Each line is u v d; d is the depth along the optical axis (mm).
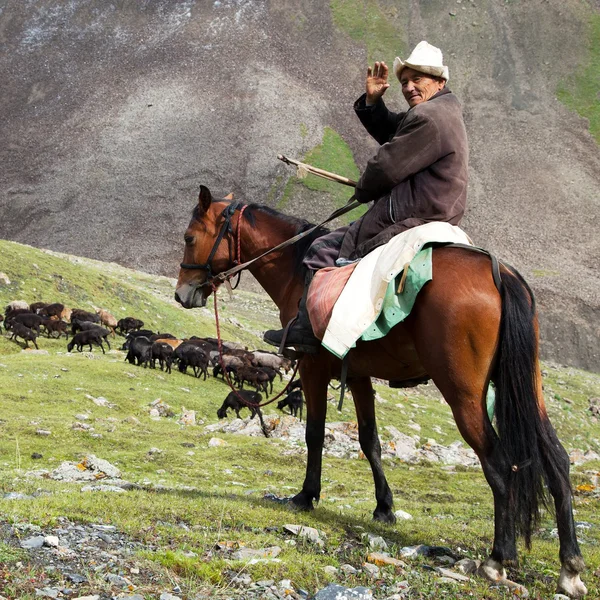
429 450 19656
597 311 96062
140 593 4773
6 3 171750
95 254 109062
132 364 27438
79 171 127000
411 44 161875
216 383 27688
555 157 137000
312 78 151500
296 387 24766
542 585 5898
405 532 7324
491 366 5781
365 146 135375
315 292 6613
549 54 159375
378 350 6445
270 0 171375
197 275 8016
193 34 162250
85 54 158250
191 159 128125
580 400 55031
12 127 140125
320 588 5227
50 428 15008
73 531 5785
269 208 7898
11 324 28141
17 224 117562
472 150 138500
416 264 5930
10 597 4504
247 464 13961
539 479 5621
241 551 5730
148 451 14156
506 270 6016
